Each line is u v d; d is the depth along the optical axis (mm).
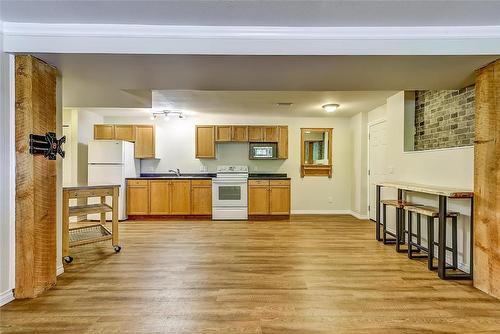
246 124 6875
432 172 3656
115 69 2795
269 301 2438
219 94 4707
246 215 6301
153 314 2223
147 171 6930
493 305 2371
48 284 2668
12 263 2465
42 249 2590
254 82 3207
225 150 6984
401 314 2225
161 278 2943
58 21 2338
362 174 6355
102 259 3547
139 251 3885
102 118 6746
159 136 6824
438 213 3053
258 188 6328
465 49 2406
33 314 2225
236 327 2043
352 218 6395
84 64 2662
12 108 2451
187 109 5938
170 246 4129
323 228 5348
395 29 2418
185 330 2008
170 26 2410
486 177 2598
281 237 4656
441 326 2062
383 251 3877
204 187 6320
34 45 2375
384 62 2584
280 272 3104
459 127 3508
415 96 4328
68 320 2139
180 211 6301
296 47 2441
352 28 2426
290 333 1972
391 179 4723
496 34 2402
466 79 3051
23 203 2475
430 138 4027
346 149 7000
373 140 6012
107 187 3838
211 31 2426
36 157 2521
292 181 7031
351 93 4633
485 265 2609
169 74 2945
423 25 2393
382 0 2016
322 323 2096
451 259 3316
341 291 2631
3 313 2240
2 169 2393
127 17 2273
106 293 2592
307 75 2961
